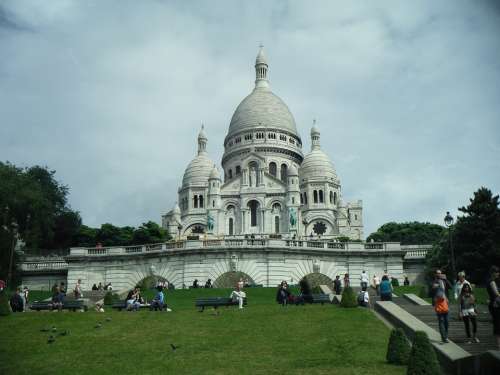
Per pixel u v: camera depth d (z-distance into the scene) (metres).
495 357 21.31
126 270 71.81
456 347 24.66
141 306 42.56
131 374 24.94
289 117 163.25
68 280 72.06
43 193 91.25
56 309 43.41
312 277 69.25
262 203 136.25
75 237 102.69
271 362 25.91
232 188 140.62
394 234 131.75
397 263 71.50
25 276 75.62
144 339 30.80
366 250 71.88
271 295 55.69
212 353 27.73
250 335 30.98
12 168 85.50
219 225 135.75
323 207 144.00
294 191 134.75
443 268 66.44
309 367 24.80
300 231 133.25
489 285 24.91
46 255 87.12
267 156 152.38
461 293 27.50
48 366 26.41
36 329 33.53
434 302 26.48
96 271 72.25
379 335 29.89
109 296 52.50
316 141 161.25
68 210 104.31
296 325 32.84
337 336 29.92
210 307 45.69
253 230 134.88
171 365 26.00
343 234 139.25
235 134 159.12
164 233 104.69
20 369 26.05
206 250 68.19
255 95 166.75
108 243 102.06
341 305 38.50
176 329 32.84
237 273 67.50
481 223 66.94
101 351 28.64
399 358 24.73
